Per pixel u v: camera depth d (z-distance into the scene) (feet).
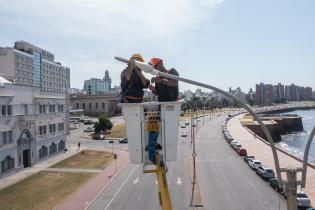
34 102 187.42
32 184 148.66
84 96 598.75
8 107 162.71
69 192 137.08
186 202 121.19
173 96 29.19
